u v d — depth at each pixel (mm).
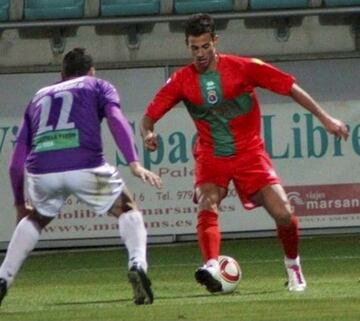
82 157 22766
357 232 41719
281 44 43219
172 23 43188
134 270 22672
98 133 22906
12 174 23156
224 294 25859
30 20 42781
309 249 38281
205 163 25312
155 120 25156
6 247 41844
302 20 43062
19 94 42125
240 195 25625
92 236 41562
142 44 43312
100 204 22938
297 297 24688
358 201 41594
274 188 25250
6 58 43531
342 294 25312
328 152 41406
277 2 42969
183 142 41312
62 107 22844
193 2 43188
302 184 41438
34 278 32656
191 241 41875
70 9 43625
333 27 43062
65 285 30234
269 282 28734
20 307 24766
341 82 42250
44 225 23500
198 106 25031
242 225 41625
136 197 41438
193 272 32750
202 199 25250
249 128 25234
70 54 23656
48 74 42312
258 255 37125
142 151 41562
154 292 27109
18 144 23172
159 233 41594
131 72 42125
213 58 24875
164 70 42312
